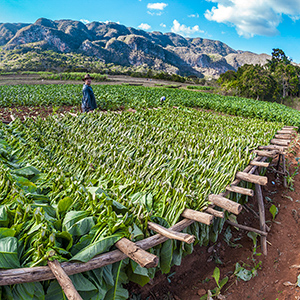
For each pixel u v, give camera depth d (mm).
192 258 4027
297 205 5703
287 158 8164
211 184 3928
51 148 5625
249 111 17266
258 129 7711
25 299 2031
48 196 3551
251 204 5559
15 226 2494
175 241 3094
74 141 6172
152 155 5012
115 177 4207
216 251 4312
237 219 5043
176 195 3328
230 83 59031
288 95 67875
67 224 2666
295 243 4516
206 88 63312
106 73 81875
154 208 3410
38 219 2506
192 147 5633
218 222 3891
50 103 15359
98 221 2688
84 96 10219
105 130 7117
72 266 2164
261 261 4078
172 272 3717
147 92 24516
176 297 3416
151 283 3453
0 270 2020
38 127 7566
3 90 19547
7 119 11133
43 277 2074
